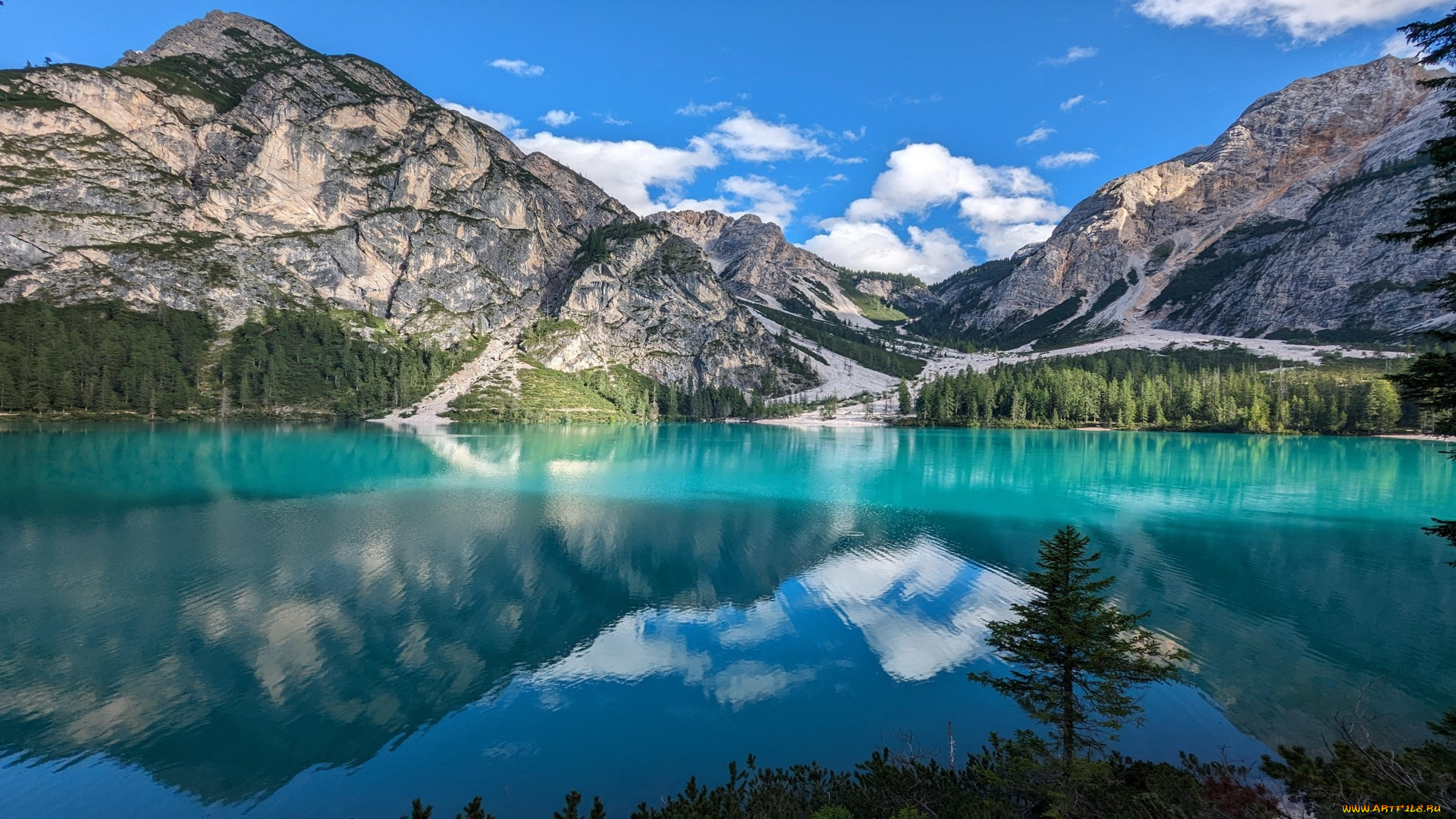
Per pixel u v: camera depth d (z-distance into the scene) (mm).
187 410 164250
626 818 18891
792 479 86188
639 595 38000
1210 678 26516
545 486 76875
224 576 39219
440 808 19469
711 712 25109
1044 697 17438
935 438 160000
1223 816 12188
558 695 26297
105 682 26219
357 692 26047
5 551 43656
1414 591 38000
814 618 34719
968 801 13750
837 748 22750
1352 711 23984
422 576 40438
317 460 94375
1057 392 198750
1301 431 166625
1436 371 14383
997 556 46750
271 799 19828
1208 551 47562
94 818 18922
